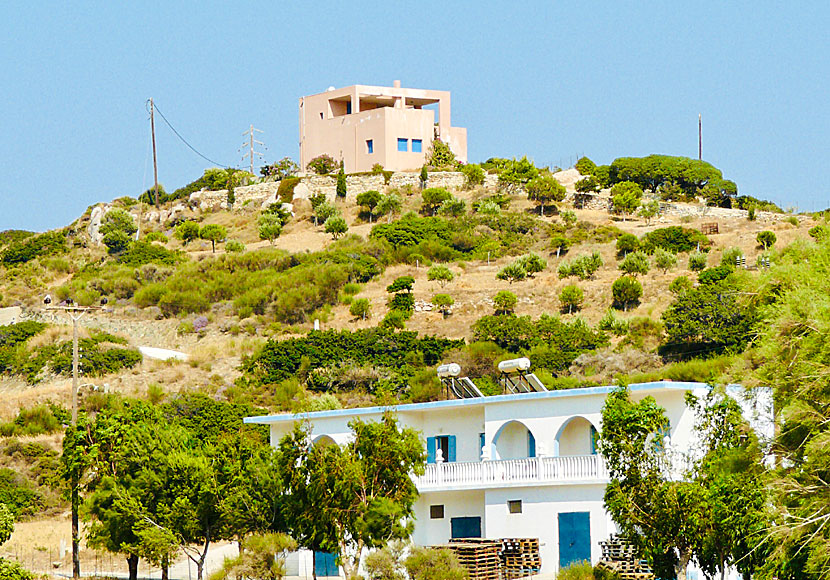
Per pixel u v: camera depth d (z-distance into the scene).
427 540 81.06
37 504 116.44
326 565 81.88
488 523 77.44
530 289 172.50
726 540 55.38
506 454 79.69
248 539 71.38
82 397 143.75
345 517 65.25
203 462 77.00
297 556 83.06
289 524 67.19
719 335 136.38
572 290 164.88
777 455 54.72
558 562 74.19
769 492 51.78
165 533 75.00
